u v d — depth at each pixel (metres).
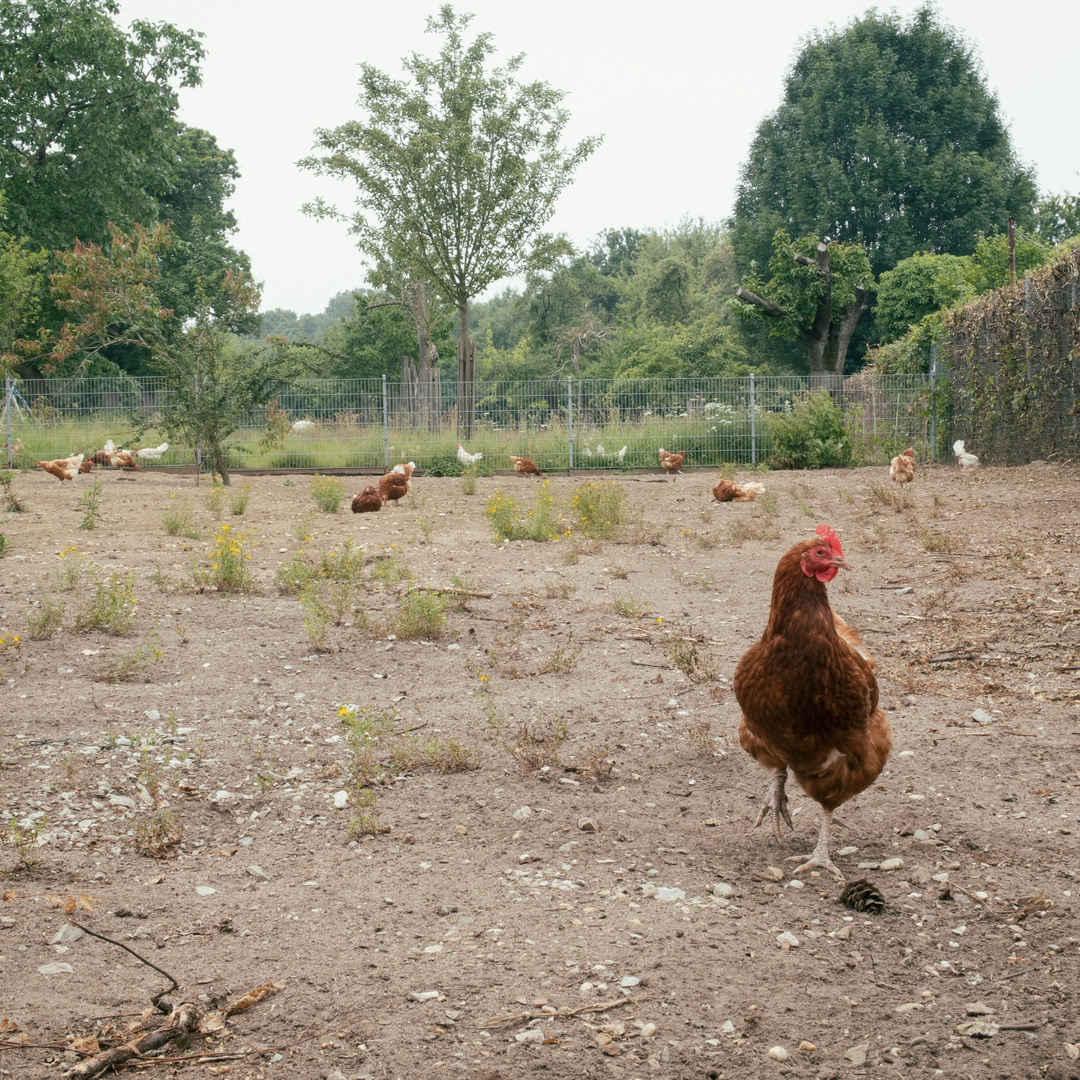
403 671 6.31
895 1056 2.50
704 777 4.60
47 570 8.77
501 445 22.95
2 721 5.18
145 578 8.70
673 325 56.66
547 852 3.80
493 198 24.45
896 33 43.09
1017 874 3.54
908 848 3.82
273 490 17.48
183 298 39.72
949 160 40.69
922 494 14.82
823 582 3.29
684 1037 2.57
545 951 3.00
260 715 5.44
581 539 11.31
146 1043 2.51
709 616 7.66
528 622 7.48
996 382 19.23
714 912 3.30
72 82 34.38
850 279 33.88
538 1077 2.41
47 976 2.86
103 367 37.62
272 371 17.31
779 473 20.80
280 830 4.05
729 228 47.81
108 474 20.58
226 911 3.30
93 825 4.05
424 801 4.33
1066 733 4.99
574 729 5.23
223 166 48.06
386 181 24.77
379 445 22.81
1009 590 8.03
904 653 6.50
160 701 5.61
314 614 7.52
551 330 67.00
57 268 34.47
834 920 3.25
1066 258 16.23
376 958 2.96
